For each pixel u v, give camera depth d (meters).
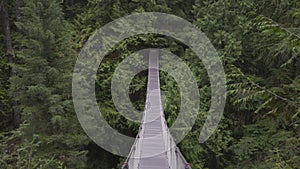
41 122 11.07
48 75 11.02
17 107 11.45
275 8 11.70
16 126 16.14
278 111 3.87
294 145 8.12
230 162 13.64
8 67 16.95
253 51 13.80
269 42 12.26
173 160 9.05
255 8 13.76
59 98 10.72
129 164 8.41
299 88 7.29
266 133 12.35
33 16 10.79
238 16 14.26
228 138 13.12
